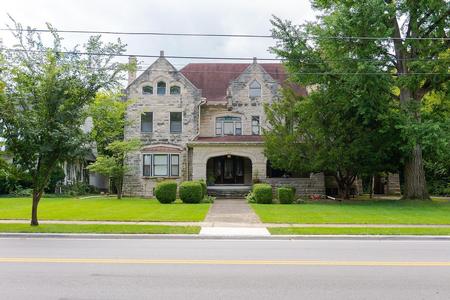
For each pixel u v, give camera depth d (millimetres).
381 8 23031
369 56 24359
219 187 33906
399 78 24641
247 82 36656
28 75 15758
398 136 26016
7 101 15242
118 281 7547
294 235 14344
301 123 27703
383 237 14273
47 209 21906
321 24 25516
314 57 25391
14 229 14938
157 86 35906
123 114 35406
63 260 9562
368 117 25188
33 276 7902
